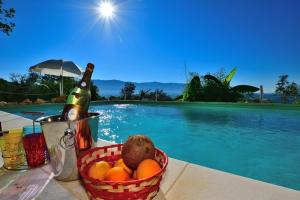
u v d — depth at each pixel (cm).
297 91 1798
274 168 308
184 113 905
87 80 150
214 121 703
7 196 110
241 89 1262
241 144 440
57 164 124
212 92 1255
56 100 1161
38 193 112
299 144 430
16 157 146
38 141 147
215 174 137
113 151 125
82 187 119
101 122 729
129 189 83
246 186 120
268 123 648
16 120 391
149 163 97
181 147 425
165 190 116
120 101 1394
